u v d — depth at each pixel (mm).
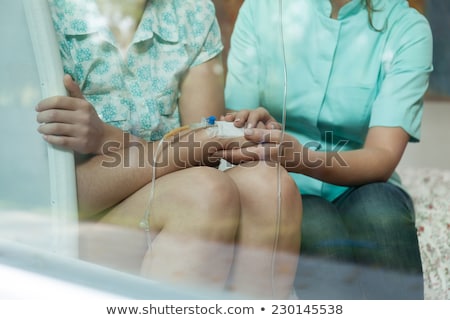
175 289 1056
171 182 1123
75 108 1118
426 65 1419
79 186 1167
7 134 1151
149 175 1171
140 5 1271
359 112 1406
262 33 1448
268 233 1127
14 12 1102
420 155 1679
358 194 1321
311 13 1433
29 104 1130
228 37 1486
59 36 1202
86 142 1129
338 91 1406
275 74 1426
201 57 1365
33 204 1162
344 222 1286
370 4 1433
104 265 1119
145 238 1137
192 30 1354
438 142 1660
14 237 1167
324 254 1202
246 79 1454
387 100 1377
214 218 1071
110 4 1248
